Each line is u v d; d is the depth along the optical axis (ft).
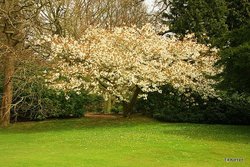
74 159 36.19
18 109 67.05
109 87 65.72
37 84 65.41
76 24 91.71
